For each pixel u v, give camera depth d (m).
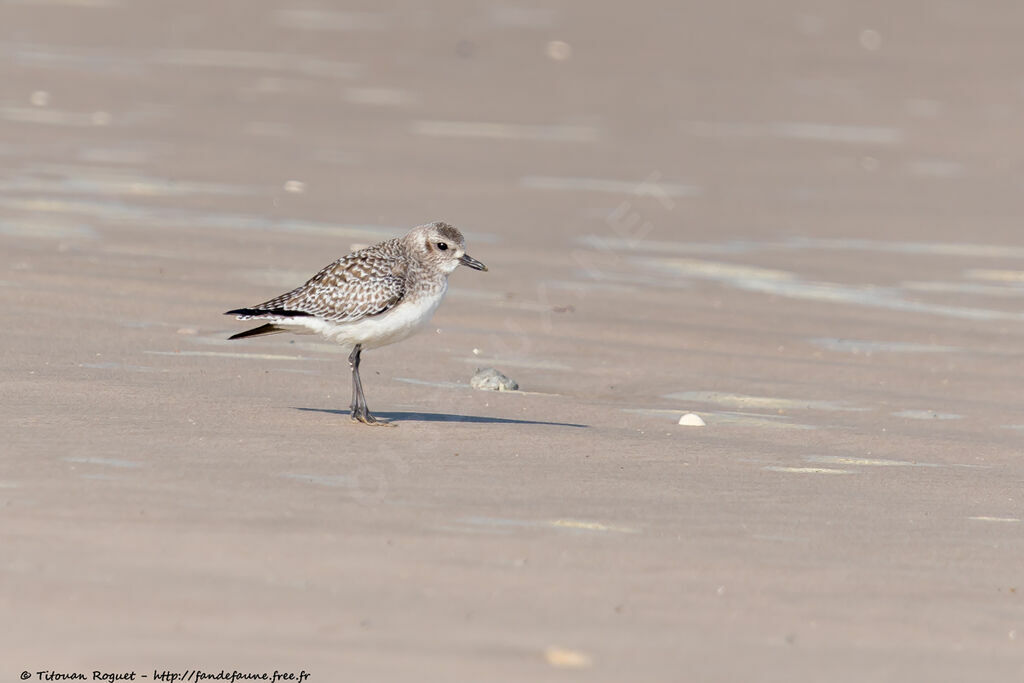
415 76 41.16
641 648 7.93
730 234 25.28
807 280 22.14
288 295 13.05
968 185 30.56
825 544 10.15
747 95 40.78
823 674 7.75
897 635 8.41
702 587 9.04
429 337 17.72
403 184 28.08
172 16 47.50
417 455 12.02
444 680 7.29
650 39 47.75
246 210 24.67
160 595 8.22
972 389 16.75
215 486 10.51
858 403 15.84
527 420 14.00
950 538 10.51
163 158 28.75
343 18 48.81
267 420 12.94
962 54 46.88
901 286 22.02
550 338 18.06
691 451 12.99
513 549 9.53
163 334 16.55
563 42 46.91
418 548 9.41
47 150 28.55
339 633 7.83
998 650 8.26
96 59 40.22
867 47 47.62
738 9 52.56
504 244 23.58
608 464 12.20
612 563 9.38
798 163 32.41
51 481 10.33
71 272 19.27
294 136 32.31
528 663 7.59
